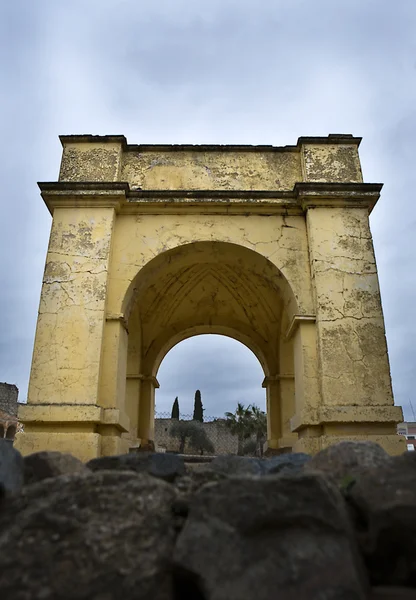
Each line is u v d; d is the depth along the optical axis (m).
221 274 11.02
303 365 7.54
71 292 7.75
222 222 8.54
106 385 7.32
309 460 4.11
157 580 2.40
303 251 8.36
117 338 7.63
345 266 8.02
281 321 11.56
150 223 8.51
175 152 9.25
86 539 2.49
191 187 8.95
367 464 3.33
